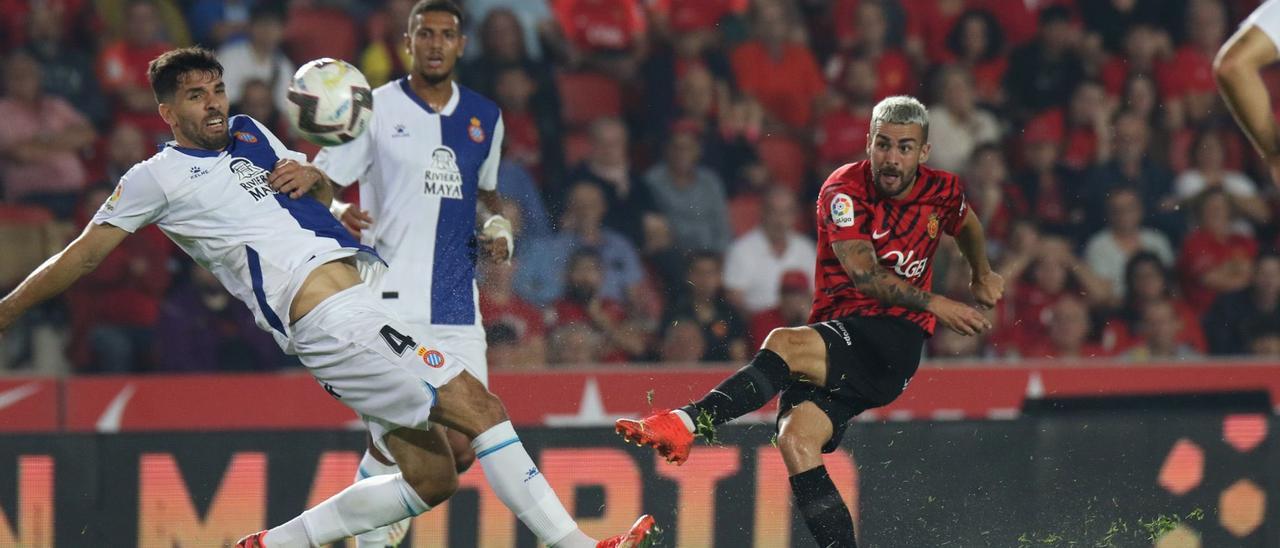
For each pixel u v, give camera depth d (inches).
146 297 1143.6
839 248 669.9
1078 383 1056.8
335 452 866.1
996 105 1391.5
